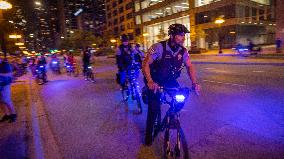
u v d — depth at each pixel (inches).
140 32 2925.7
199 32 1892.2
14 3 1139.9
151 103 152.1
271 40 2255.2
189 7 2111.2
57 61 898.1
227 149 153.6
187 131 189.3
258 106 244.1
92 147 172.9
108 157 155.7
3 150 175.0
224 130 185.6
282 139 163.5
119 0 3499.0
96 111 273.3
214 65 769.6
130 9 3179.1
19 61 1055.0
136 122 223.8
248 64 709.3
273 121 198.5
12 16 1184.8
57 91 453.7
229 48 1814.7
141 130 201.0
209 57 1155.3
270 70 525.7
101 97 355.3
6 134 209.6
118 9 3563.0
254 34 1979.6
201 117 222.2
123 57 266.5
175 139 137.0
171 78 142.9
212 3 1889.8
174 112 130.7
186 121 213.6
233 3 1739.7
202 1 2001.7
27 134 207.0
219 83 400.2
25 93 454.0
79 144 179.9
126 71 269.9
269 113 219.5
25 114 279.0
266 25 2143.2
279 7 1016.2
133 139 181.8
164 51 134.0
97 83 525.7
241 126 191.9
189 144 165.0
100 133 200.1
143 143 173.0
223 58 1007.6
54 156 162.1
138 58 266.5
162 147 164.1
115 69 908.6
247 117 213.2
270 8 2202.3
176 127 129.1
